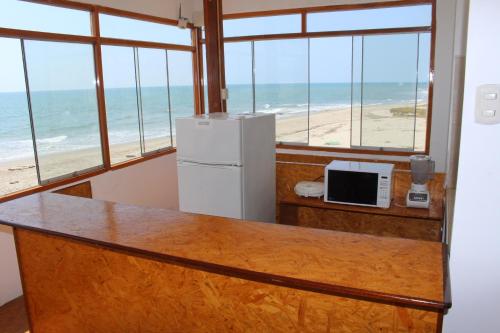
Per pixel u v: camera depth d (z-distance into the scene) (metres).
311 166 3.94
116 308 1.82
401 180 3.62
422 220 3.44
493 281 1.59
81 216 1.94
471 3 1.47
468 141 1.54
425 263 1.35
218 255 1.47
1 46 3.50
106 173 4.62
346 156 5.73
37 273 2.06
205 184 3.06
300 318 1.40
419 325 1.24
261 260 1.42
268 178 3.33
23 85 3.66
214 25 3.51
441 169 5.09
